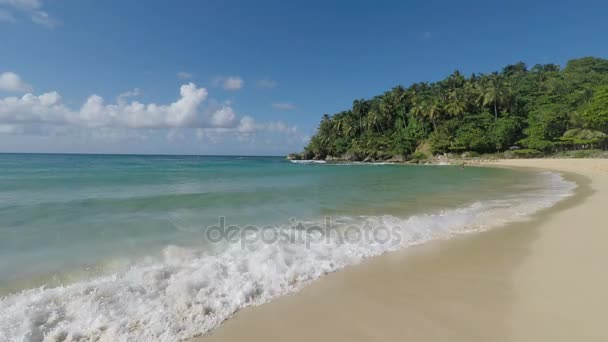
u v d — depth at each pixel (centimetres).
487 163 4988
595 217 846
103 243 648
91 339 324
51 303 384
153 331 337
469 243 658
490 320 349
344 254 587
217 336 331
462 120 6475
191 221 850
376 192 1488
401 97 7650
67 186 1572
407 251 612
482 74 7531
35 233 712
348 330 340
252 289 434
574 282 439
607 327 325
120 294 409
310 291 438
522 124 5988
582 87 6238
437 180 2172
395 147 7006
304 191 1515
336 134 8506
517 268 504
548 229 748
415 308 384
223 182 1969
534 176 2459
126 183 1791
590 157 4397
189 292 418
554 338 310
